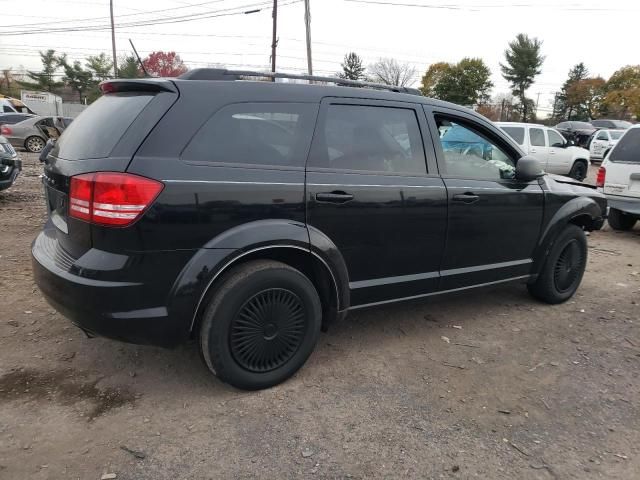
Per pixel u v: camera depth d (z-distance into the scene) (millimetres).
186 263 2666
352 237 3217
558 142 14867
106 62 71125
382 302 3502
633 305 4812
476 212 3799
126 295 2564
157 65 55500
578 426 2861
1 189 8117
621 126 29547
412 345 3777
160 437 2609
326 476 2385
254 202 2816
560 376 3410
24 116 19656
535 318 4406
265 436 2648
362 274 3357
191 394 3000
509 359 3625
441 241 3660
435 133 3678
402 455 2549
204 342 2822
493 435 2742
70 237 2713
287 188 2926
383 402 3006
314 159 3084
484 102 64500
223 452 2516
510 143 4133
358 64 70375
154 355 3432
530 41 66562
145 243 2545
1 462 2379
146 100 2734
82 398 2920
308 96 3129
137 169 2527
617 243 7512
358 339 3838
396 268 3496
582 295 5066
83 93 72312
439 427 2789
